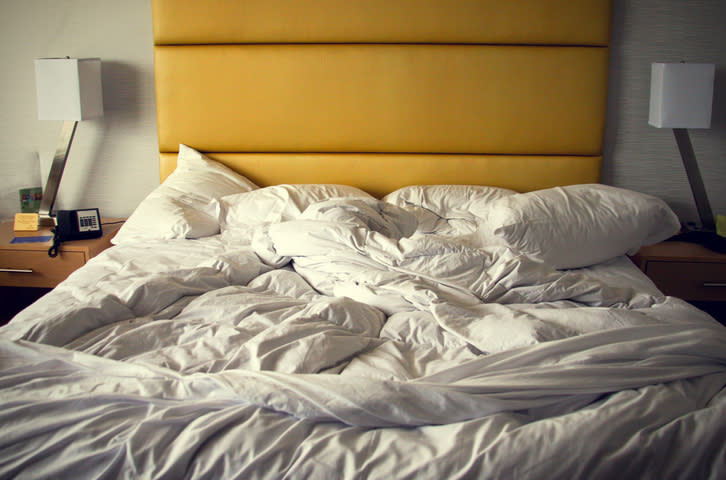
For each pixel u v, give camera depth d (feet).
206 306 5.42
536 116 9.79
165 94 9.98
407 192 9.41
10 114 10.64
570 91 9.68
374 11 9.59
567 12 9.45
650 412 3.72
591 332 4.57
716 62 9.80
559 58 9.57
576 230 7.04
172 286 5.63
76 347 4.66
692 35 9.72
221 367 4.35
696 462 3.44
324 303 5.07
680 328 4.62
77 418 3.72
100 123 10.55
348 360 4.62
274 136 10.05
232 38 9.78
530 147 9.91
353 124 9.94
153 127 10.52
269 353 4.31
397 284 5.66
